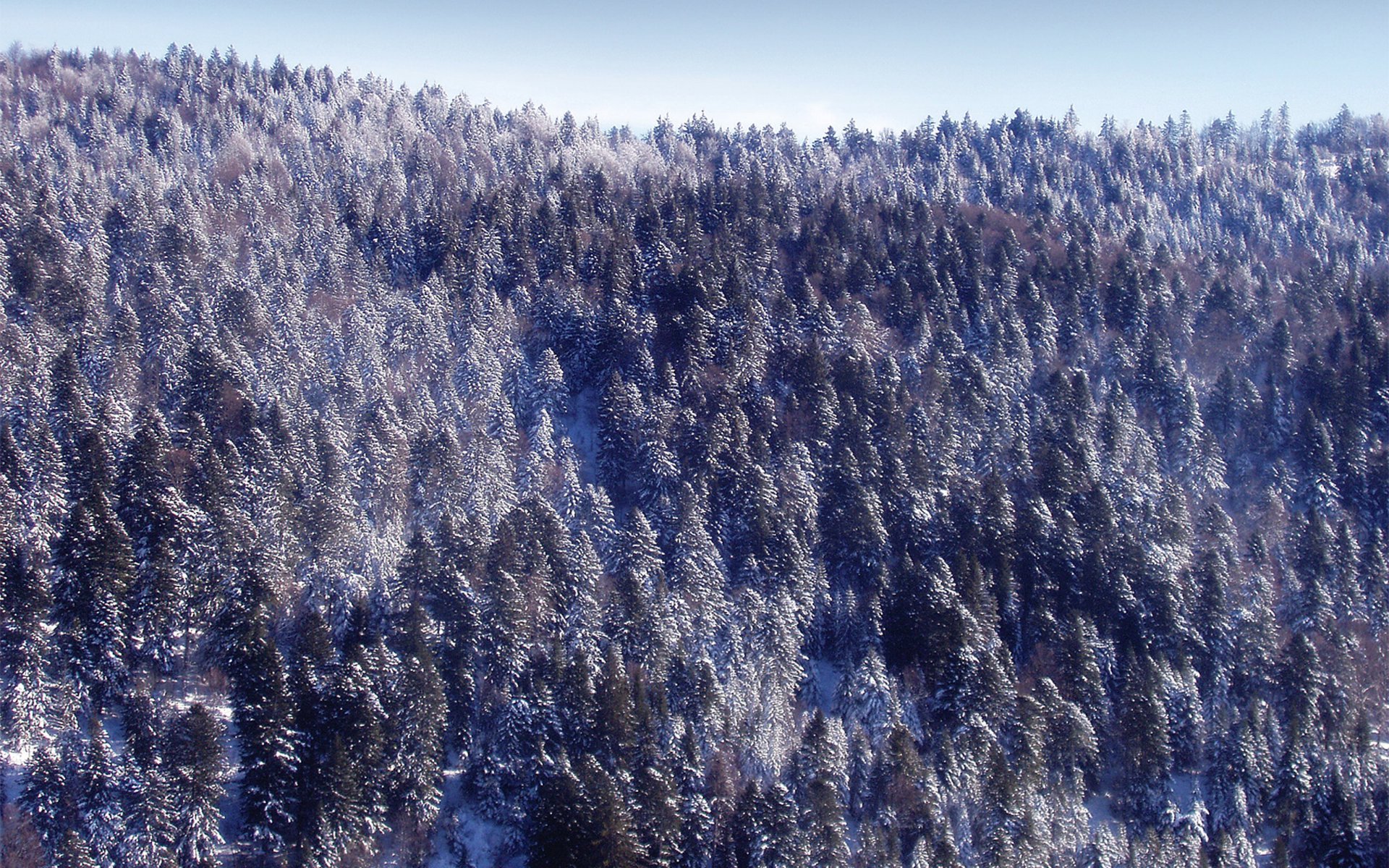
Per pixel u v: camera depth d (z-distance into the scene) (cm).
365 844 5784
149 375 9612
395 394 9956
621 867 5603
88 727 6197
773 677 7388
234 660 6341
